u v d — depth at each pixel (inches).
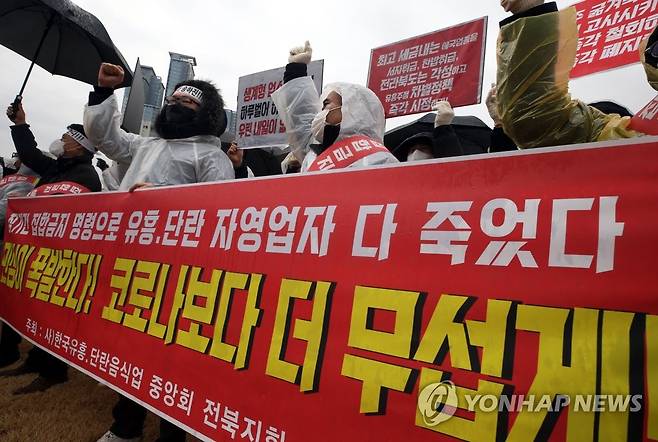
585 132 57.0
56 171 138.0
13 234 122.3
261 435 52.3
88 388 111.0
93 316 84.4
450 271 43.0
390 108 125.1
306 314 52.2
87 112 109.7
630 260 34.8
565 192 39.0
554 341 36.2
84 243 94.3
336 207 54.0
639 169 36.4
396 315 45.0
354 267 49.8
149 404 67.3
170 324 68.6
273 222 60.1
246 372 55.9
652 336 32.6
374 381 44.7
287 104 98.1
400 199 48.9
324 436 46.9
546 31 53.9
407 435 41.5
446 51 115.4
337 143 79.8
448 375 40.4
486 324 39.6
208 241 68.4
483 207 42.9
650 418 31.4
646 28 76.6
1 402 98.7
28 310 104.1
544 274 38.1
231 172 104.5
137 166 101.3
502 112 58.2
